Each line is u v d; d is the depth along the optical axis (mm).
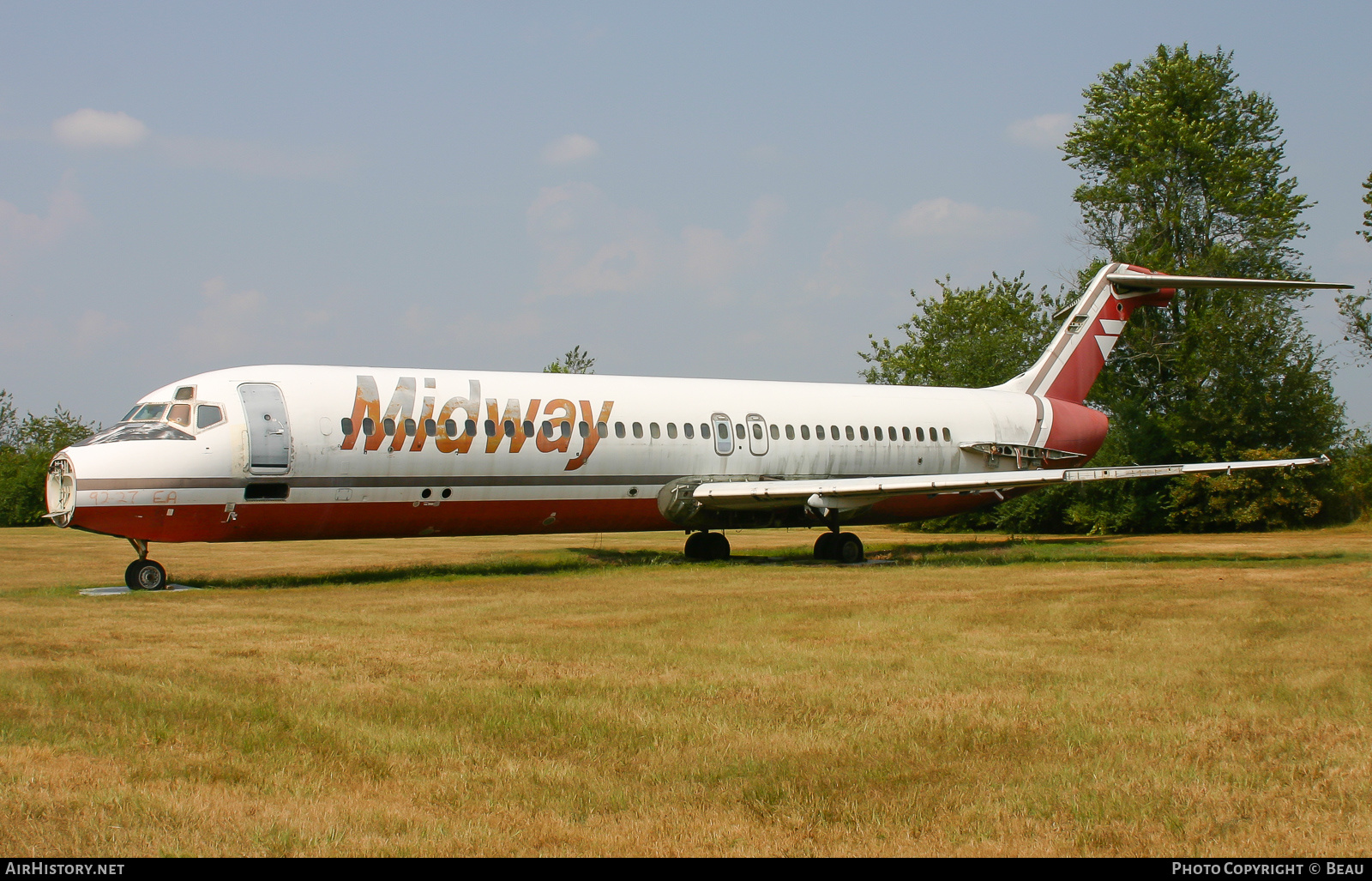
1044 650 12633
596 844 6738
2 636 13938
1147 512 45188
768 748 8664
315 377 22391
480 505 23781
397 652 12602
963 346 52906
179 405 21250
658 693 10430
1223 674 11258
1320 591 18188
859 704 9984
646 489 25906
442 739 8898
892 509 29562
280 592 19812
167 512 20625
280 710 9734
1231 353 44562
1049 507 47281
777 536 45281
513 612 16188
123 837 6785
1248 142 54125
